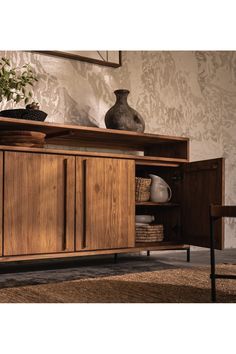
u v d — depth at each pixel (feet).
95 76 10.40
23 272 7.97
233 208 5.31
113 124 9.42
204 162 9.26
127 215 8.80
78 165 8.16
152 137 9.32
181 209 9.86
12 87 8.44
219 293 5.99
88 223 8.22
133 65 11.03
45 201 7.75
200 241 9.29
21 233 7.47
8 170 7.39
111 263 9.21
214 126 12.49
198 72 12.25
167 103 11.57
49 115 9.66
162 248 9.26
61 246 7.90
